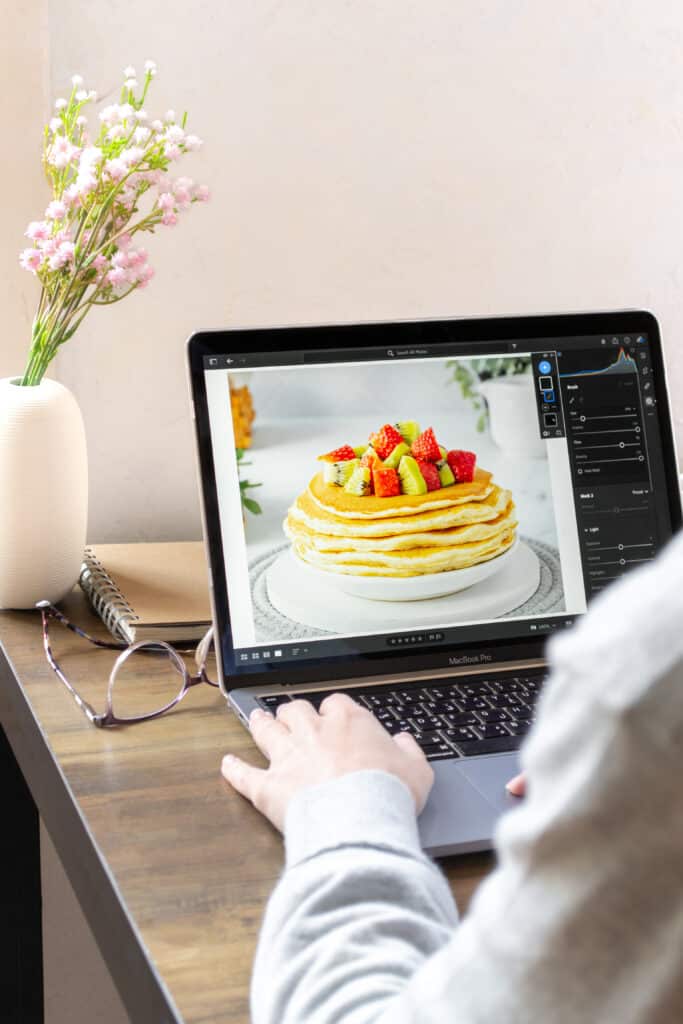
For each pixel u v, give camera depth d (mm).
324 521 931
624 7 1405
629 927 283
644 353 1021
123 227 1081
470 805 706
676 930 277
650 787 277
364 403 952
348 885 456
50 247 1026
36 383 1100
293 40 1284
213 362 926
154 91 1249
